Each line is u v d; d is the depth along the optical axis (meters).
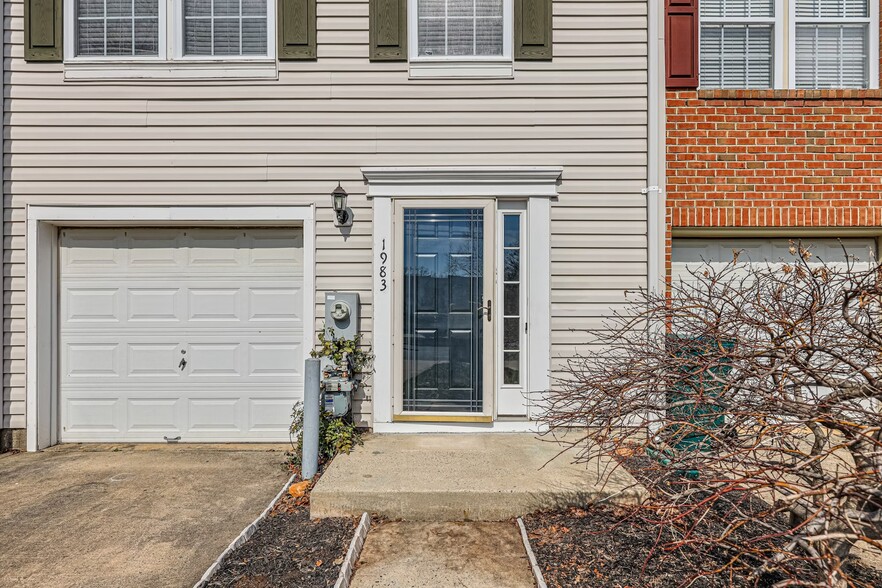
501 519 3.19
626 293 4.31
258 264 4.91
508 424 4.56
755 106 4.62
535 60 4.65
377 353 4.57
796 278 3.03
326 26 4.68
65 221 4.68
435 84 4.67
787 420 2.33
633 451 2.76
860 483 1.92
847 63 4.84
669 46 4.62
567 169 4.64
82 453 4.59
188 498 3.61
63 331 4.89
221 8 4.76
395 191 4.61
